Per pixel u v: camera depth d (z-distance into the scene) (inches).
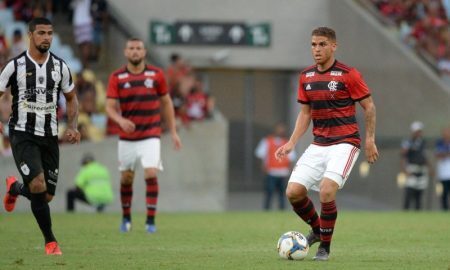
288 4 4170.8
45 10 3722.9
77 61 3617.1
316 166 1405.0
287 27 4170.8
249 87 4180.6
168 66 3969.0
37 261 1365.7
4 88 1435.8
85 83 3417.8
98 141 3304.6
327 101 1390.3
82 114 3378.4
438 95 3767.2
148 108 1932.8
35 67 1434.5
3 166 3117.6
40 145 1449.3
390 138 3868.1
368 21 3978.8
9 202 1529.3
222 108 4151.1
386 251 1587.1
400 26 4279.0
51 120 1449.3
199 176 3442.4
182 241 1770.4
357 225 2274.9
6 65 1429.6
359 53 4028.1
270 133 4173.2
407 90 3846.0
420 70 3809.1
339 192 4067.4
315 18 4183.1
